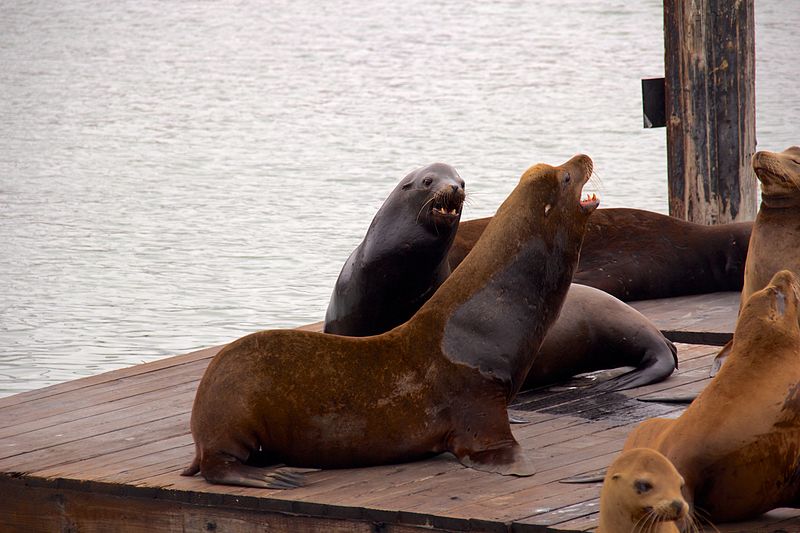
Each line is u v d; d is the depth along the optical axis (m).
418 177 27.61
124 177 93.00
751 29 41.44
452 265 36.25
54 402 29.72
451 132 112.50
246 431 22.80
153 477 23.56
